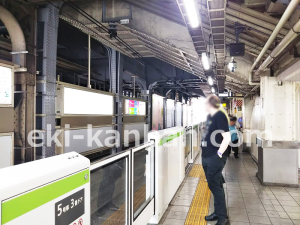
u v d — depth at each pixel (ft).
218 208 11.17
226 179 20.08
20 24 16.52
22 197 3.56
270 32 14.25
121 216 9.59
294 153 18.19
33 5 17.13
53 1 16.98
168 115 59.41
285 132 18.69
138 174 14.61
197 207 13.42
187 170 21.63
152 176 10.99
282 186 18.12
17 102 16.06
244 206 14.01
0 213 3.17
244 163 26.84
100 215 9.79
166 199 13.08
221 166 10.98
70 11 21.71
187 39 21.03
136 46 28.50
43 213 3.98
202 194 15.56
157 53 30.48
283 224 11.67
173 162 14.89
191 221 11.68
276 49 12.77
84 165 5.20
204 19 16.06
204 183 18.04
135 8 21.07
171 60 32.04
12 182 3.46
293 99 18.71
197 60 24.52
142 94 51.34
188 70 34.53
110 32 21.24
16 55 15.99
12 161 14.47
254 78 22.58
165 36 21.30
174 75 49.37
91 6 21.38
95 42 38.47
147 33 21.57
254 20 13.83
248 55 22.76
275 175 18.30
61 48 40.11
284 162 18.25
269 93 19.08
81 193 5.09
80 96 21.27
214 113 10.95
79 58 42.68
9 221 3.32
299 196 15.81
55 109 18.21
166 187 13.05
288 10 9.12
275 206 14.01
